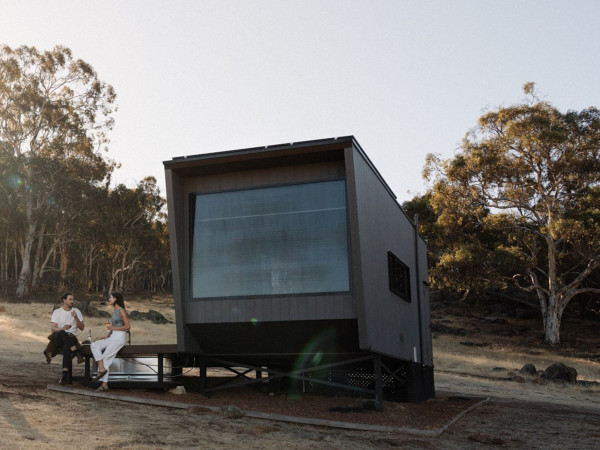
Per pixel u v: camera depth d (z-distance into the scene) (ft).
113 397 27.73
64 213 180.04
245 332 30.58
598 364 116.78
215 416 26.00
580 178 140.46
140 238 216.33
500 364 97.55
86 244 206.18
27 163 172.65
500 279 145.69
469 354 115.03
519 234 150.82
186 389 33.32
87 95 178.60
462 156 146.41
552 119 137.80
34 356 46.62
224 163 30.19
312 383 35.96
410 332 40.40
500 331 155.43
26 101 168.96
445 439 26.40
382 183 34.60
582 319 179.22
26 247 175.83
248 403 30.04
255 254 30.40
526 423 34.09
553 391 66.23
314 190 30.12
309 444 22.35
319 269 29.32
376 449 22.76
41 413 22.36
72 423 21.36
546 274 150.10
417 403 38.78
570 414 40.75
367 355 32.04
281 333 30.22
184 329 30.50
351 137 28.04
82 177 176.24
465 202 147.33
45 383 29.84
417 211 170.19
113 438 19.84
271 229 30.37
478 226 156.87
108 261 225.97
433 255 156.56
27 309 120.47
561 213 135.23
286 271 29.78
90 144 179.42
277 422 26.30
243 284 30.30
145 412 25.35
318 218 29.78
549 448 26.99
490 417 35.17
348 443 23.27
